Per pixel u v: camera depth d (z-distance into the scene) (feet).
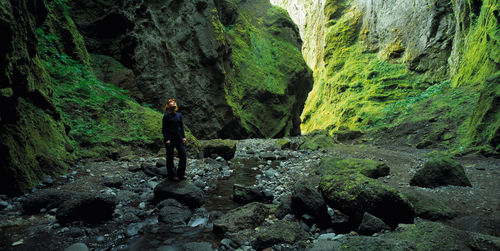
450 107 38.58
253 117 55.16
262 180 19.77
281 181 19.12
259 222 11.91
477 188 15.16
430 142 33.71
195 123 43.50
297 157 29.55
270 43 67.51
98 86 30.66
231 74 51.57
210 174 21.70
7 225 11.22
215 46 45.32
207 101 44.80
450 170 15.90
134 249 9.67
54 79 26.76
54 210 12.73
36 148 17.17
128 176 19.42
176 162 24.32
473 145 27.27
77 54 33.68
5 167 14.42
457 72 48.55
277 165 25.94
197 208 14.20
